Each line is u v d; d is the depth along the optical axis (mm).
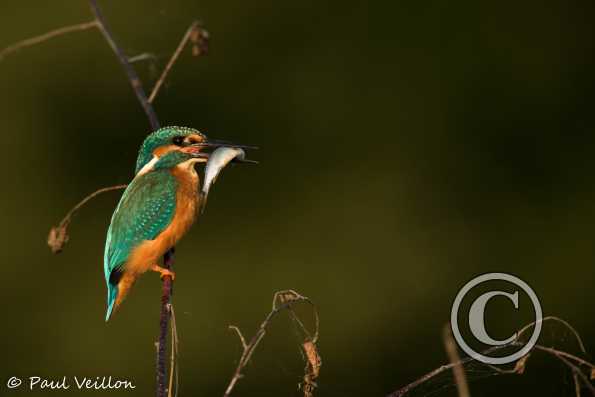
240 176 14555
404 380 13461
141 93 7152
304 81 14859
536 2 15266
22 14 14062
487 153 14820
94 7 7047
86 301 13547
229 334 13461
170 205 7688
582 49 15102
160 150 7918
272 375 12188
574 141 14906
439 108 15039
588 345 13953
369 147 14805
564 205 14672
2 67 13984
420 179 14781
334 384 13344
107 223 13875
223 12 14711
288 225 14453
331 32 15109
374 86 14945
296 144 14695
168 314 6074
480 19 15102
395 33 15102
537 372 10492
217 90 14555
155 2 14422
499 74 15109
